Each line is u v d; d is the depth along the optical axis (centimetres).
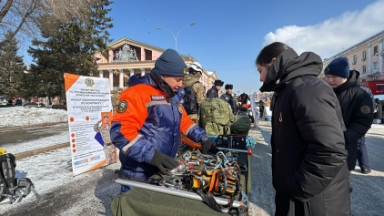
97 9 3150
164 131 166
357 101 236
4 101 4388
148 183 151
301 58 124
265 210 278
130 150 146
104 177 395
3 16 1312
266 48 141
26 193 310
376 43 3469
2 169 294
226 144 241
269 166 464
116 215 130
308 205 119
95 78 440
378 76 2530
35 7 1327
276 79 128
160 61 164
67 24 2653
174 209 117
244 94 1202
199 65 370
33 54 2712
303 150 118
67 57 2648
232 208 121
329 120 101
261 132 927
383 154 557
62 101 2856
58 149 635
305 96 107
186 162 179
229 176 139
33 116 1391
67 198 310
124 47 4453
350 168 243
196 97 359
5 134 898
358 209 276
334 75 241
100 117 450
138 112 154
